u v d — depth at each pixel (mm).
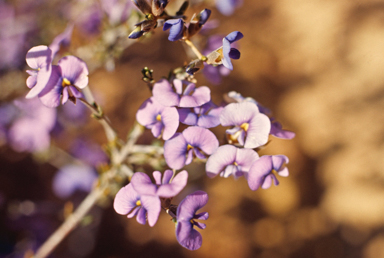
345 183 508
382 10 592
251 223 447
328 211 488
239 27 548
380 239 480
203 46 201
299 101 542
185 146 162
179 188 154
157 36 475
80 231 357
